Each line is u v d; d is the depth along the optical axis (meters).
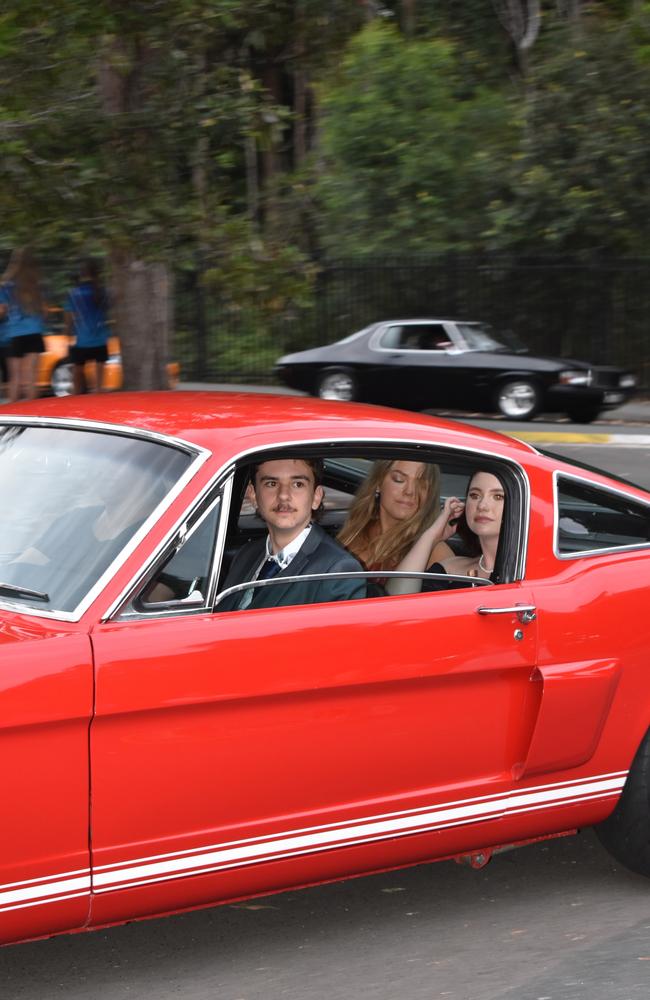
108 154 12.41
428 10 32.28
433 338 21.28
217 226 13.48
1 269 20.98
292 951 4.34
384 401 21.45
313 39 14.94
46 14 11.38
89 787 3.64
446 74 28.84
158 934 4.43
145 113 12.55
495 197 26.95
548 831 4.63
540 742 4.43
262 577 4.45
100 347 17.17
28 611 3.73
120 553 3.80
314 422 4.27
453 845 4.40
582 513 4.69
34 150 12.07
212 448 4.01
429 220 27.17
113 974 4.13
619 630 4.58
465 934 4.51
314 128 34.41
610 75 25.75
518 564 4.50
